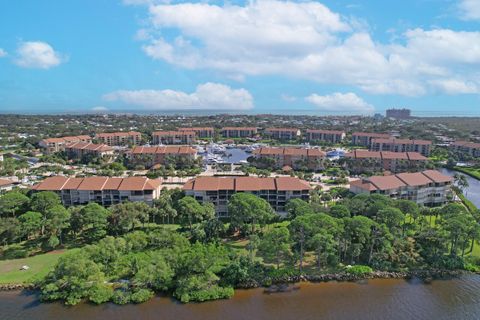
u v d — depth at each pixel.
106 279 70.19
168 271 69.38
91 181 109.88
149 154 189.88
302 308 63.59
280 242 73.94
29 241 86.56
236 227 91.94
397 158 174.50
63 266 66.88
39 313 60.59
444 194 122.62
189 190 105.44
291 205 97.12
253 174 167.50
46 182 109.69
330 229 75.88
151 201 107.69
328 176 171.00
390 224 83.38
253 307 63.62
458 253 81.25
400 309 63.66
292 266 76.44
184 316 60.62
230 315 61.19
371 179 115.44
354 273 73.75
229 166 185.38
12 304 62.91
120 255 76.00
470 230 76.75
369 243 78.38
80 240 87.69
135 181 110.00
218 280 69.88
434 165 178.50
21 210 99.56
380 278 73.69
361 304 65.00
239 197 92.06
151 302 64.44
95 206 90.00
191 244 81.75
